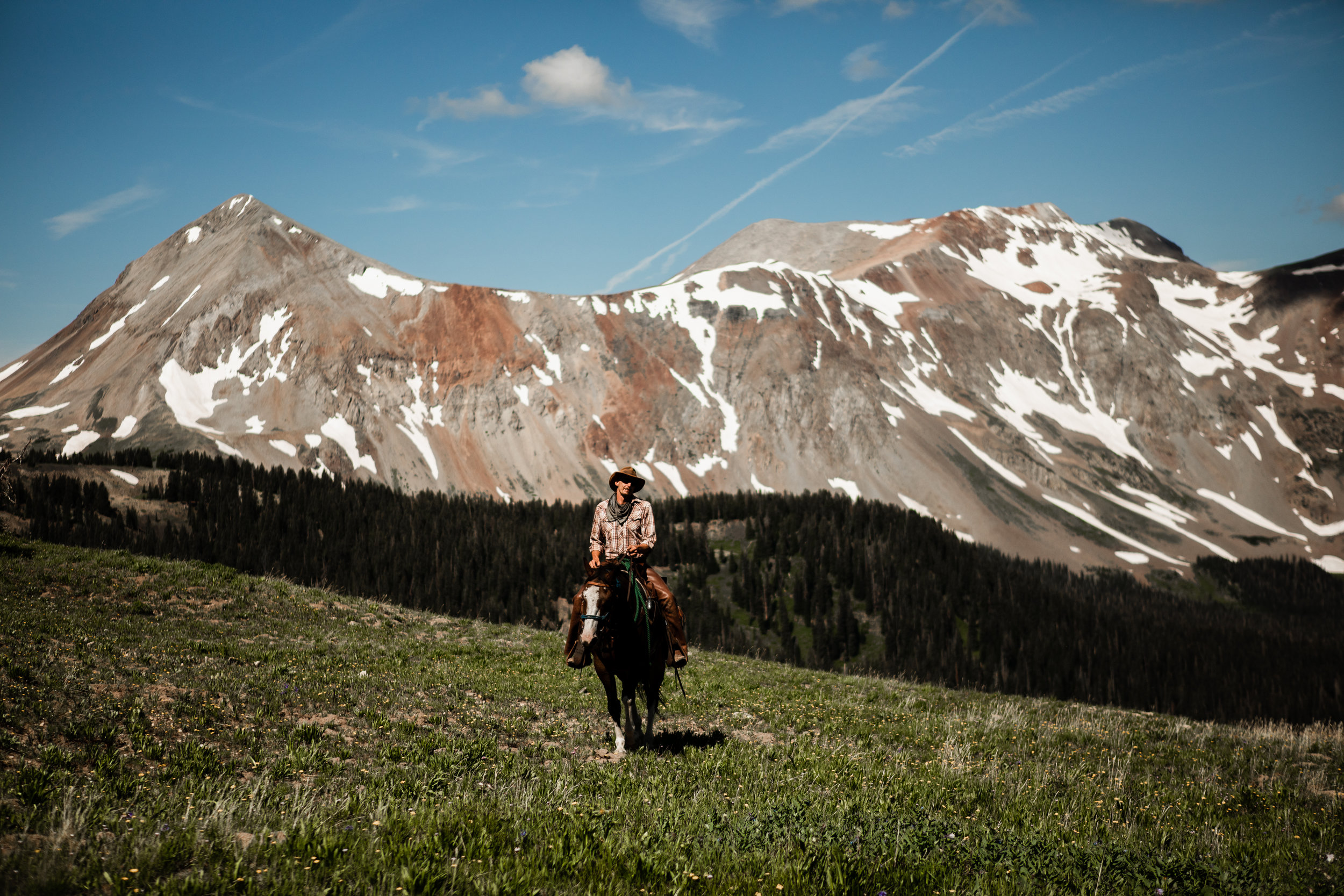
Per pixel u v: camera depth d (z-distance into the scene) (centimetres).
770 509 15662
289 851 599
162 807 711
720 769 1018
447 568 12019
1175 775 1269
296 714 1202
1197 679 13088
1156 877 680
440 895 539
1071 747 1452
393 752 1028
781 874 605
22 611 1761
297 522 11850
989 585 14388
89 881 534
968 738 1445
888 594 13125
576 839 655
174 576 2278
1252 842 877
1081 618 14288
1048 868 680
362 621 2252
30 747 901
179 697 1179
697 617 12462
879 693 2034
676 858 634
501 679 1623
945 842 719
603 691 1596
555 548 13012
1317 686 13112
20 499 8269
